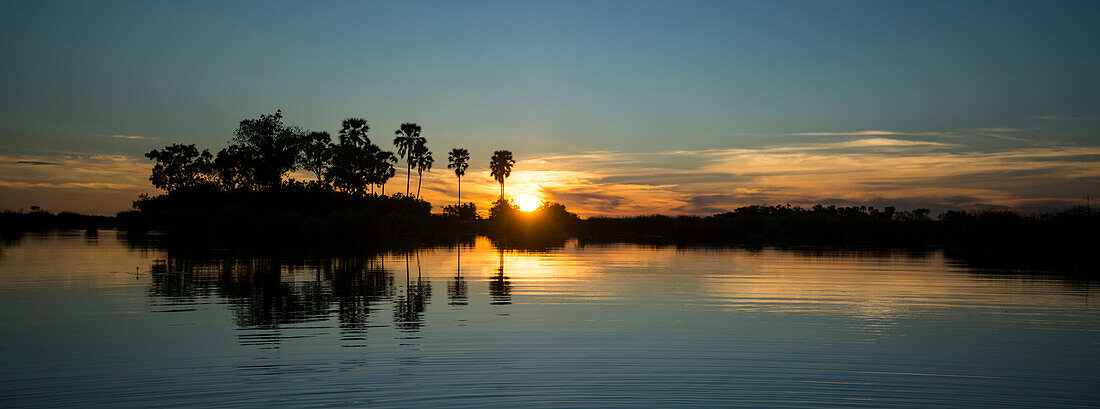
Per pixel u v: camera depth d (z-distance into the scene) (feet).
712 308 56.39
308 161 263.29
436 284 71.97
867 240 179.11
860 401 31.37
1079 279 79.15
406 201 263.49
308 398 30.91
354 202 243.81
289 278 76.28
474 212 315.78
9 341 41.27
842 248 150.30
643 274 84.89
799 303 59.36
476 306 56.44
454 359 37.81
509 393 31.99
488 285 71.41
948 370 36.63
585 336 44.21
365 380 33.71
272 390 31.96
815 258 115.75
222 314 51.42
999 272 88.17
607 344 41.83
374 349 40.06
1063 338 44.73
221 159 268.00
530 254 125.70
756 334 45.39
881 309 56.34
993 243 142.51
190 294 62.03
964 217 169.99
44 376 33.83
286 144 246.88
